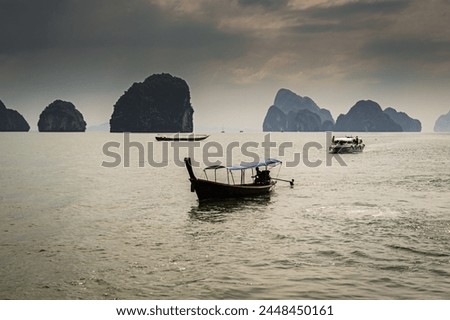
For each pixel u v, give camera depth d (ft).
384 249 60.90
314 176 161.48
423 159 240.73
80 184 141.38
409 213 86.43
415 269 52.75
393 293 46.09
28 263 56.59
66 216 87.66
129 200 108.06
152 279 50.72
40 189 128.57
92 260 57.72
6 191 123.95
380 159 244.22
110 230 75.05
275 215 87.25
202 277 51.06
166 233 72.79
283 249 61.98
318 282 49.16
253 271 52.90
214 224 79.61
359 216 84.12
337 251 60.34
